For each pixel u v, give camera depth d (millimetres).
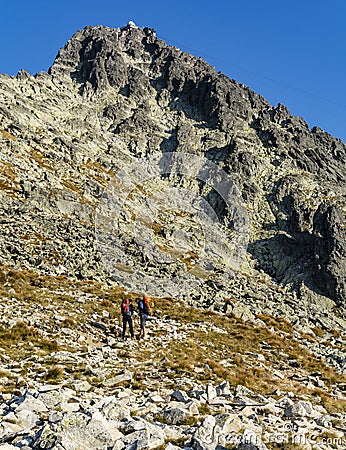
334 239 85375
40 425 11508
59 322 26859
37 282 37312
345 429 15867
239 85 179250
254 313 47594
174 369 21484
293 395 20844
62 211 69188
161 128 147500
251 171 126062
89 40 197875
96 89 164875
